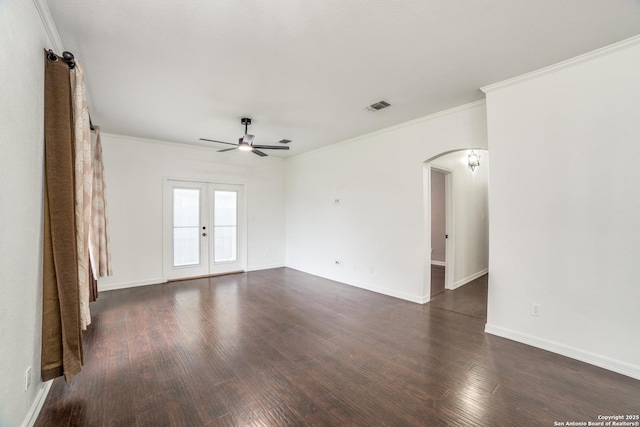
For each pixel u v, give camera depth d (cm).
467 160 571
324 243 588
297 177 664
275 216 692
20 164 158
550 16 200
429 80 297
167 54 245
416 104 361
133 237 511
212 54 246
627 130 234
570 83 261
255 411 192
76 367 206
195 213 584
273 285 525
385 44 233
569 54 250
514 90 294
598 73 247
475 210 604
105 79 290
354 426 178
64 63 203
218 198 612
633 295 232
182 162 561
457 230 529
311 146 581
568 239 263
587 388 217
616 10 194
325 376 233
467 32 218
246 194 644
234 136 506
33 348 179
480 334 314
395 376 233
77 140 220
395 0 183
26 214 167
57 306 199
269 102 353
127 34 216
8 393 146
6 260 143
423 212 417
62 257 200
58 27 207
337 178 555
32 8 170
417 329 329
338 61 259
